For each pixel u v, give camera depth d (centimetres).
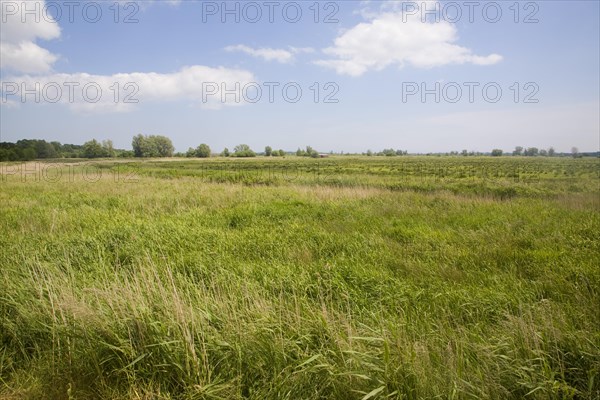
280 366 224
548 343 238
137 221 692
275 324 260
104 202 988
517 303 334
